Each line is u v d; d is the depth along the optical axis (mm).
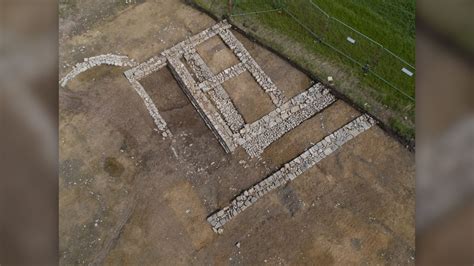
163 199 14641
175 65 17062
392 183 15078
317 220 14461
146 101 16391
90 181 14680
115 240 13836
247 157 15586
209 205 14664
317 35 17656
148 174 15039
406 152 15625
